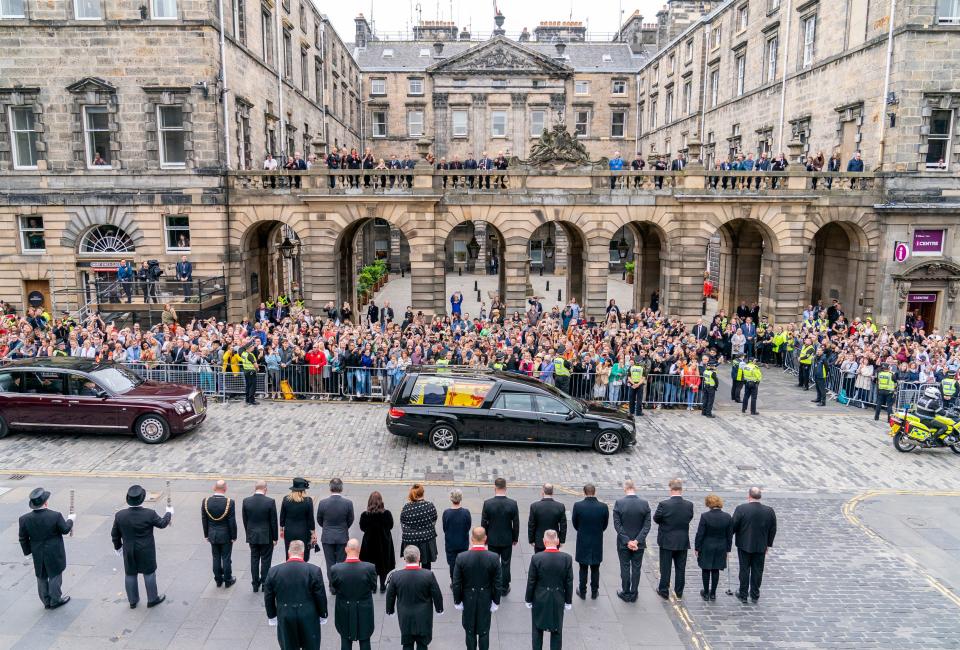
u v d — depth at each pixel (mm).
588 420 17016
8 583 10664
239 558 11602
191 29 27359
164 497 13812
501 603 10422
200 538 12195
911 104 28000
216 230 28875
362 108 61500
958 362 21375
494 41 59906
